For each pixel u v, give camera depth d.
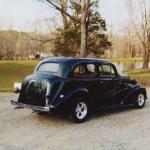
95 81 9.93
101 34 25.22
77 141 7.70
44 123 9.38
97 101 10.08
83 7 21.00
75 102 9.27
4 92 15.61
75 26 24.23
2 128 8.77
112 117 10.30
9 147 7.20
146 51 46.53
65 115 10.29
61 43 24.89
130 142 7.66
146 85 20.72
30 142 7.58
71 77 9.34
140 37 47.25
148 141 7.75
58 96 8.96
